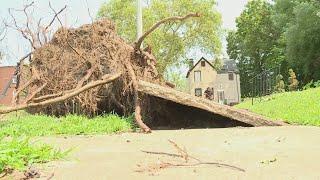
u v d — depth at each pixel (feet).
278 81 130.11
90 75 46.85
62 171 21.06
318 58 183.73
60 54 50.75
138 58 51.60
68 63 49.90
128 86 45.47
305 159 23.07
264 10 268.41
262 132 35.94
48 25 53.21
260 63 284.00
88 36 50.44
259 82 121.19
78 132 37.86
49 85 49.37
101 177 19.81
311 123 43.19
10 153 21.67
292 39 181.57
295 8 181.06
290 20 197.98
